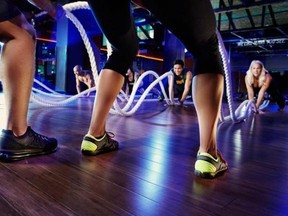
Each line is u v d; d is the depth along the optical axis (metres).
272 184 0.82
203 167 0.84
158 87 4.75
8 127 0.91
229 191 0.75
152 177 0.83
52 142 1.04
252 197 0.71
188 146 1.26
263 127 2.07
